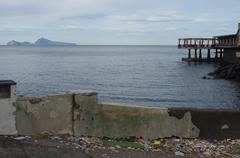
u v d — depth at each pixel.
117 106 7.82
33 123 7.45
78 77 60.59
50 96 7.53
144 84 51.16
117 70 76.88
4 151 6.44
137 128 7.87
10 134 7.32
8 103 7.25
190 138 8.03
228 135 8.09
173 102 35.84
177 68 81.38
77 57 147.62
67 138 7.50
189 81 54.88
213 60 91.94
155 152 7.11
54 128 7.57
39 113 7.47
